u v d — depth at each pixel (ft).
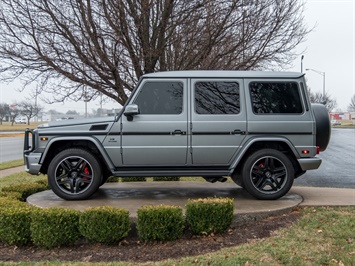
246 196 20.21
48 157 18.98
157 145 18.17
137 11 23.89
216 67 28.12
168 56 27.78
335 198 19.98
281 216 16.88
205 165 18.61
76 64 25.25
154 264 12.28
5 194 18.97
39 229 14.16
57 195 18.57
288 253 12.79
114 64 24.71
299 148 18.67
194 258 12.69
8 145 85.56
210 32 25.72
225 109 18.57
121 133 18.13
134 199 19.22
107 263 12.48
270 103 18.80
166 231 14.37
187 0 24.29
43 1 24.22
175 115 18.30
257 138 18.44
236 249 13.37
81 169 18.60
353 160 48.32
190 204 15.12
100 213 14.29
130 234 15.29
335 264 11.91
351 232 14.56
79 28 24.45
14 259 13.30
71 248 14.35
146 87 18.53
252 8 27.17
